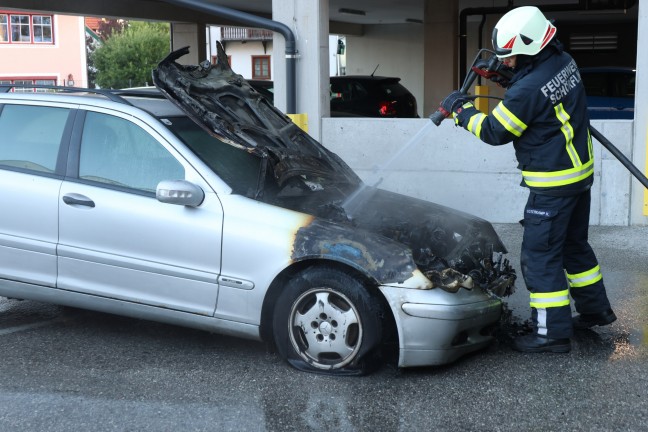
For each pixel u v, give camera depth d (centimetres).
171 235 448
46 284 484
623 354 471
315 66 936
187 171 455
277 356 468
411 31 2667
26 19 4012
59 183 478
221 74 552
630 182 834
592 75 1479
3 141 505
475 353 472
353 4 2019
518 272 668
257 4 2064
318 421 382
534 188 455
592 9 1655
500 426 377
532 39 436
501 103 445
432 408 396
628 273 659
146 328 527
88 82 4269
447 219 525
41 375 440
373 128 915
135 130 473
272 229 432
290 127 560
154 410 393
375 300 421
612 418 384
